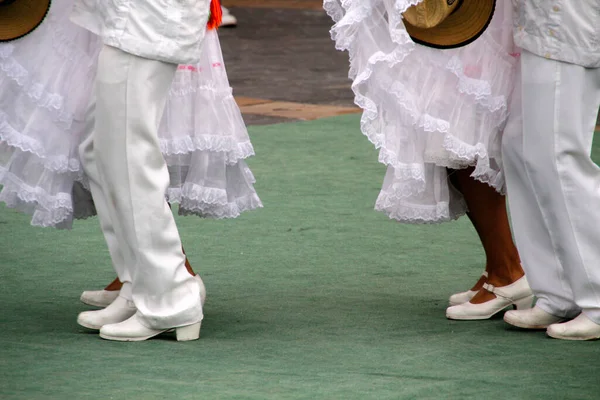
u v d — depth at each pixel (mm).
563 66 10055
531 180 10430
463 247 14531
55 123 10664
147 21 9688
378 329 10930
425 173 10945
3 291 12328
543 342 10414
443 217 11102
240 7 51031
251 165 19828
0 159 10891
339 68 33500
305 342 10430
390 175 10875
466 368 9586
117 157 9906
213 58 10953
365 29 10234
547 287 10648
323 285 12750
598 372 9469
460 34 10250
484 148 10547
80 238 14797
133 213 9992
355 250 14406
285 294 12352
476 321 11250
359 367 9609
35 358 9805
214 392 8867
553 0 9953
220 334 10688
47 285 12617
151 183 9984
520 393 8898
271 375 9344
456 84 10445
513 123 10555
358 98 10227
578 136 10117
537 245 10648
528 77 10203
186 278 10344
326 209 16688
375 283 12852
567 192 10227
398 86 10297
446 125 10375
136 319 10359
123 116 9812
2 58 10492
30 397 8727
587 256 10273
